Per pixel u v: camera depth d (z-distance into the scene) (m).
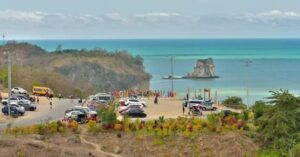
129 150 43.53
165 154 42.59
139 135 45.72
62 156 38.84
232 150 42.66
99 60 181.12
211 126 46.28
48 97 90.62
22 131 46.22
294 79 165.38
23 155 37.81
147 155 42.66
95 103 73.38
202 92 126.25
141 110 62.88
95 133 47.19
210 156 42.22
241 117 51.38
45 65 175.25
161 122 49.69
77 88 133.50
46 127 47.00
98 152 42.19
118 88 167.75
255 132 45.84
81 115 56.88
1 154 37.69
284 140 42.81
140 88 156.25
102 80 168.00
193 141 44.16
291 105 45.62
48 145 40.47
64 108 75.94
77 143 44.28
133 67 190.38
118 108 70.38
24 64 179.62
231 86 144.25
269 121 44.41
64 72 167.88
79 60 175.50
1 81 114.81
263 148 43.25
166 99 88.81
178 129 46.56
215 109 71.25
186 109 72.19
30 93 98.44
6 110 66.81
